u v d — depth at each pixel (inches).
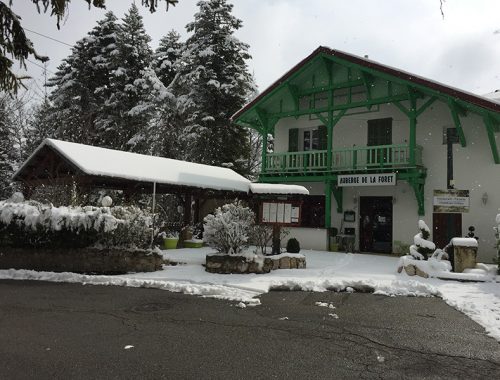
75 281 345.4
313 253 586.9
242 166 1082.1
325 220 661.3
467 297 302.8
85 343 191.3
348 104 648.4
